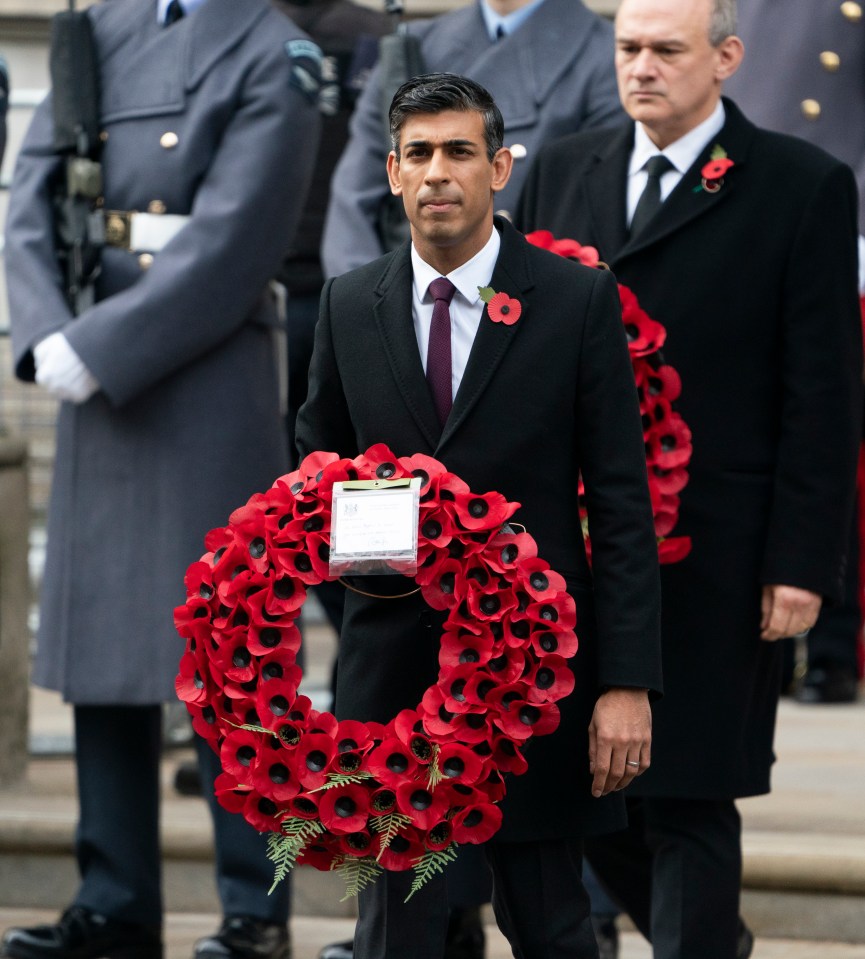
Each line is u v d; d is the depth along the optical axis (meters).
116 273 15.32
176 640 15.10
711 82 12.91
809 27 17.33
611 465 10.47
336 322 10.89
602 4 27.08
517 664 9.86
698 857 12.64
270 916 14.84
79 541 15.35
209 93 15.23
